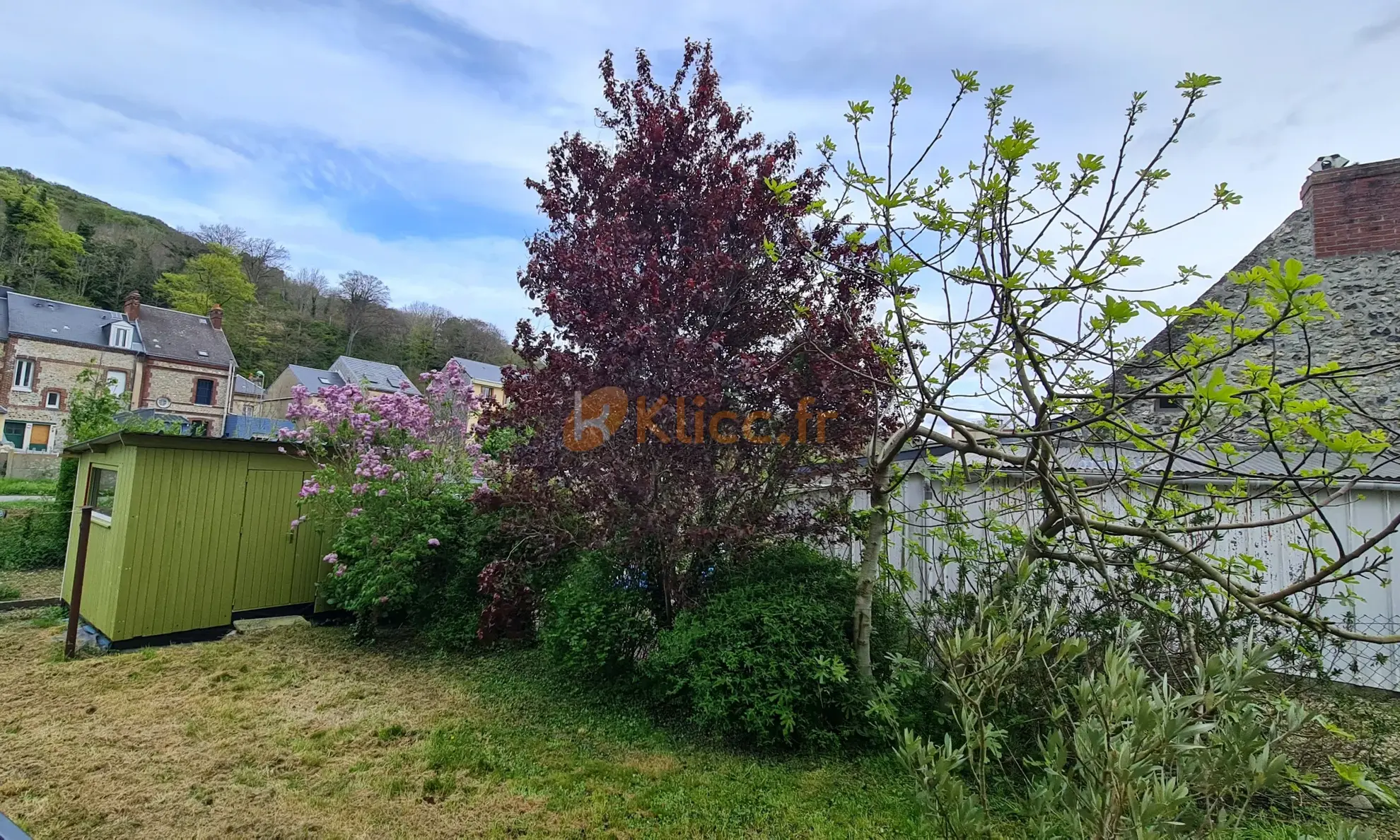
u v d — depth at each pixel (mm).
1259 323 7691
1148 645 2885
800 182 4102
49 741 3459
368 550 5543
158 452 5465
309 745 3506
